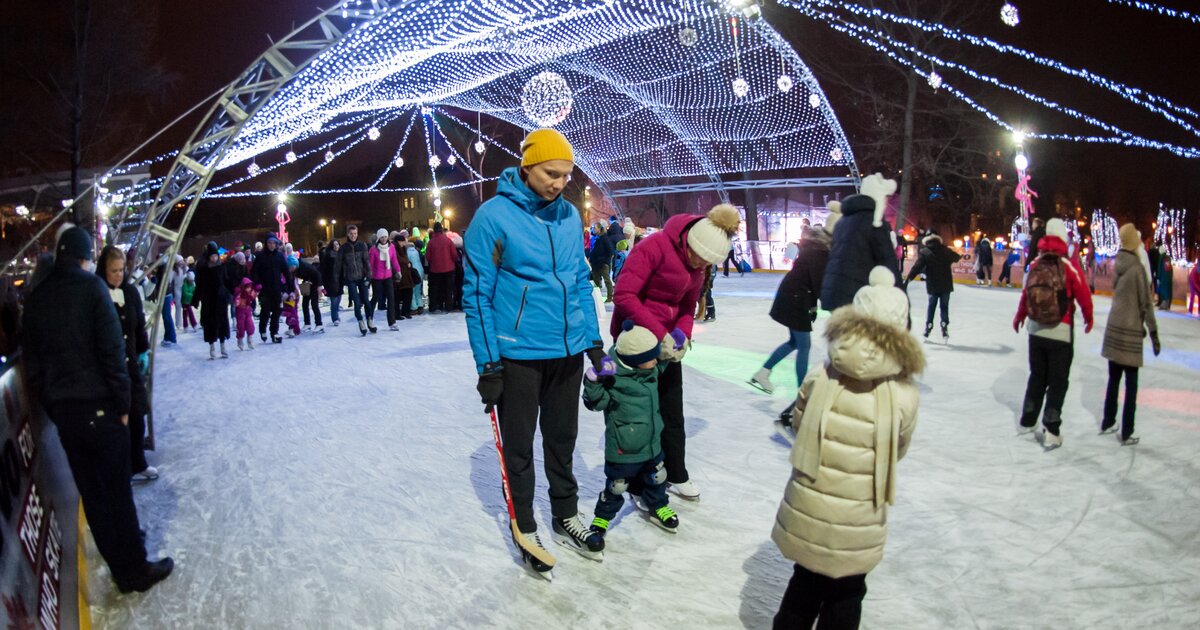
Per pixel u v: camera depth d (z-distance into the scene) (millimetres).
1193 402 6281
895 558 3555
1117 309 5117
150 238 6039
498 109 22125
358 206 50938
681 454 4164
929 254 9281
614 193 29203
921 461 4867
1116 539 3703
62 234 3191
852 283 4848
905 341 2379
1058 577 3352
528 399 3336
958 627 2973
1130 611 3064
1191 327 11125
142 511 4293
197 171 6250
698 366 7938
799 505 2523
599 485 4480
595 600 3188
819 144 22625
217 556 3684
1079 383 7016
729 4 14898
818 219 29266
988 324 11086
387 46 8086
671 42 18625
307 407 6691
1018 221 20812
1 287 3262
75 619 2938
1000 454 4984
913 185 32312
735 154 24422
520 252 3230
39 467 3066
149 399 5328
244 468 5016
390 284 11797
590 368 3475
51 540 2965
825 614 2570
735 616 3053
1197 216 29672
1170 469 4645
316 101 9617
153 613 3168
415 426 5930
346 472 4863
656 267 3695
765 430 5559
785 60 18922
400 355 9383
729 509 4117
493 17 8477
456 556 3617
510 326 3271
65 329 3100
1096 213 30062
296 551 3711
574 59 19719
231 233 46719
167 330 11516
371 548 3721
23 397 3014
